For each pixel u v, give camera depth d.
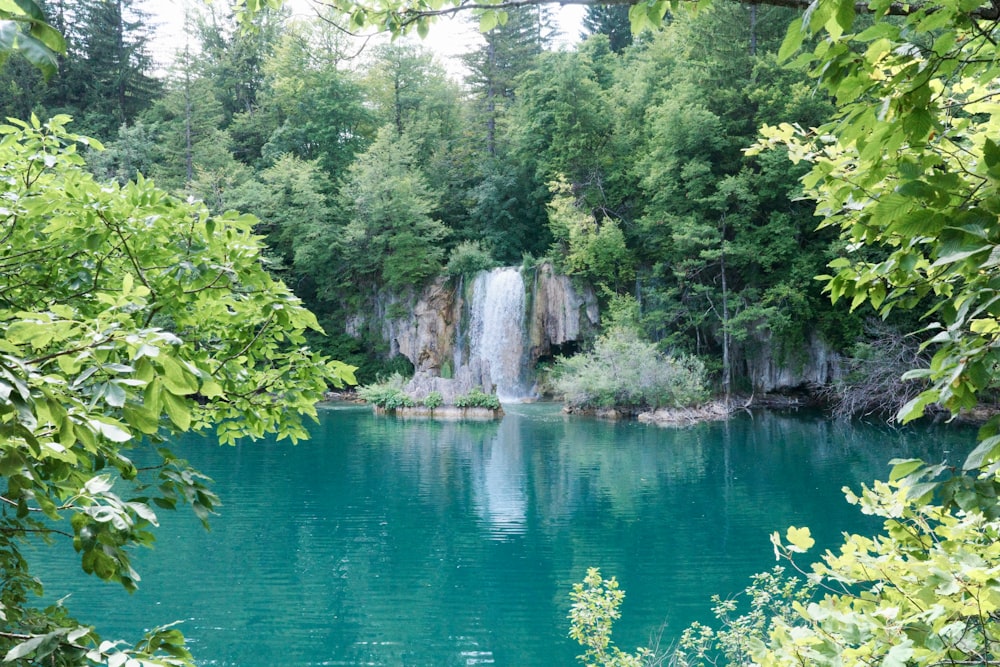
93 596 10.69
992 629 2.38
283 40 50.84
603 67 47.50
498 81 52.72
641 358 32.00
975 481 2.02
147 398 1.92
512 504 16.52
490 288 41.25
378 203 42.22
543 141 43.72
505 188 45.66
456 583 11.50
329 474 19.88
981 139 2.57
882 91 1.87
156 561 12.47
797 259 34.09
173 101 50.38
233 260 3.75
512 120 49.09
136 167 47.12
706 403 32.69
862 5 1.86
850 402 30.92
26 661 2.07
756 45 37.66
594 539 13.72
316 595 10.97
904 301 2.59
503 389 39.91
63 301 3.60
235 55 59.31
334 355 43.38
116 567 2.31
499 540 13.77
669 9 2.56
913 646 2.37
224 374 4.14
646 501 16.61
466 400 32.88
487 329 40.94
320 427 29.27
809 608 2.62
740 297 34.97
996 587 2.20
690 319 36.03
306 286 46.56
